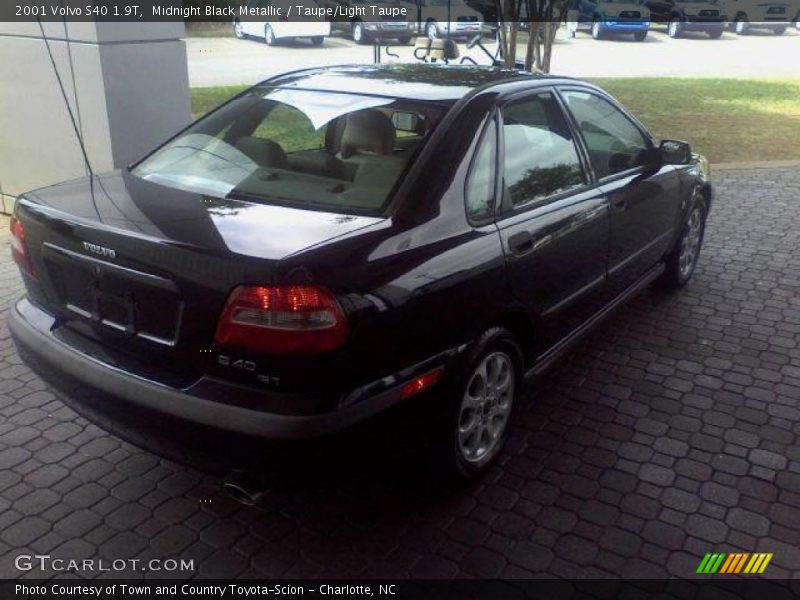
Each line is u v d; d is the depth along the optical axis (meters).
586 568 2.89
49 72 6.56
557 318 3.77
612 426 3.84
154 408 2.67
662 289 5.60
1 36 6.69
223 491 3.30
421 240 2.89
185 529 3.07
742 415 3.97
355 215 2.91
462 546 3.00
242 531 3.06
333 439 2.55
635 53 24.00
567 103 4.04
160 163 3.55
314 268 2.54
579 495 3.31
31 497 3.23
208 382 2.64
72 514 3.13
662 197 4.79
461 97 3.43
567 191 3.81
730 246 6.61
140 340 2.78
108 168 6.56
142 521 3.11
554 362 3.90
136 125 6.64
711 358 4.59
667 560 2.94
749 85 16.66
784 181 8.74
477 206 3.21
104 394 2.80
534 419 3.89
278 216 2.88
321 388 2.56
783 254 6.43
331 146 3.37
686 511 3.22
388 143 3.26
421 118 3.31
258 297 2.49
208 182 3.27
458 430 3.14
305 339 2.49
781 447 3.70
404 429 2.82
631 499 3.29
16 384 4.14
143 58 6.54
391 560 2.92
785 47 26.77
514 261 3.28
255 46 23.06
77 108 6.52
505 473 3.46
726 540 3.05
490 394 3.35
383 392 2.71
